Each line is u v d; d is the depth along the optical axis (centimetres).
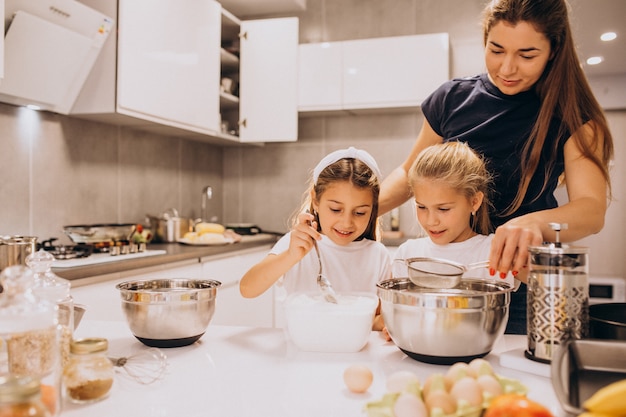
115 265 204
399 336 88
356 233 140
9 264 152
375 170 141
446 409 59
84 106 244
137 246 251
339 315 93
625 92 273
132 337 105
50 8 199
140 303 96
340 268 148
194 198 367
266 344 101
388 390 70
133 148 304
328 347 95
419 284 98
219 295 278
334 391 75
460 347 84
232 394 74
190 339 98
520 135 135
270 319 325
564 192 277
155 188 325
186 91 289
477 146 140
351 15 368
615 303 93
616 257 306
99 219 279
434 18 351
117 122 276
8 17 188
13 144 228
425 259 97
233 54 368
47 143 245
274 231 393
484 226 137
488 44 123
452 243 135
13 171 229
